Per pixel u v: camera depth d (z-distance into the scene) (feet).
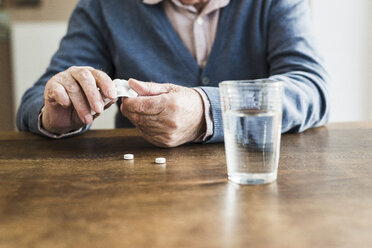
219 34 4.53
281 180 2.04
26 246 1.42
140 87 2.70
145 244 1.41
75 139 3.25
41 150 2.88
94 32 4.81
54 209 1.73
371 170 2.17
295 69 3.88
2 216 1.68
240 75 4.58
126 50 4.64
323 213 1.63
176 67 4.62
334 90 8.11
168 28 4.63
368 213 1.62
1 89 8.76
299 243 1.40
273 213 1.64
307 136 3.14
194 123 2.77
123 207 1.73
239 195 1.84
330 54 7.99
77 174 2.24
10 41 8.66
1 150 2.91
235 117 1.96
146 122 2.67
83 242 1.43
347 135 3.13
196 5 4.61
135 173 2.23
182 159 2.50
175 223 1.56
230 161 2.02
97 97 2.71
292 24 4.26
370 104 8.14
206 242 1.41
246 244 1.40
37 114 3.35
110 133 3.46
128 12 4.71
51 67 4.43
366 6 7.86
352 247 1.36
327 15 7.88
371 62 8.03
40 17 8.71
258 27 4.46
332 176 2.08
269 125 1.96
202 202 1.77
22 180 2.15
